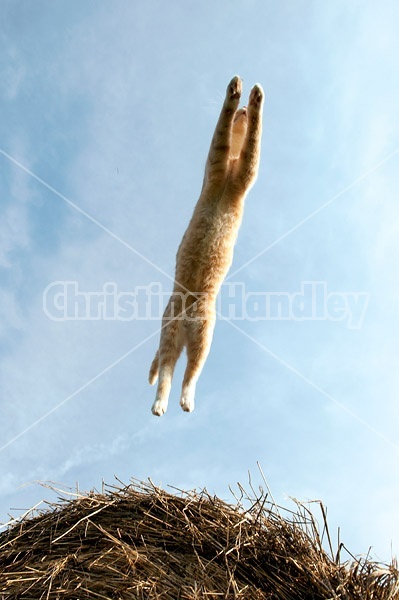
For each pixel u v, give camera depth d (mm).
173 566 2092
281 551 2107
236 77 2615
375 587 2062
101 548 2127
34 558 2129
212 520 2170
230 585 2053
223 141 2691
